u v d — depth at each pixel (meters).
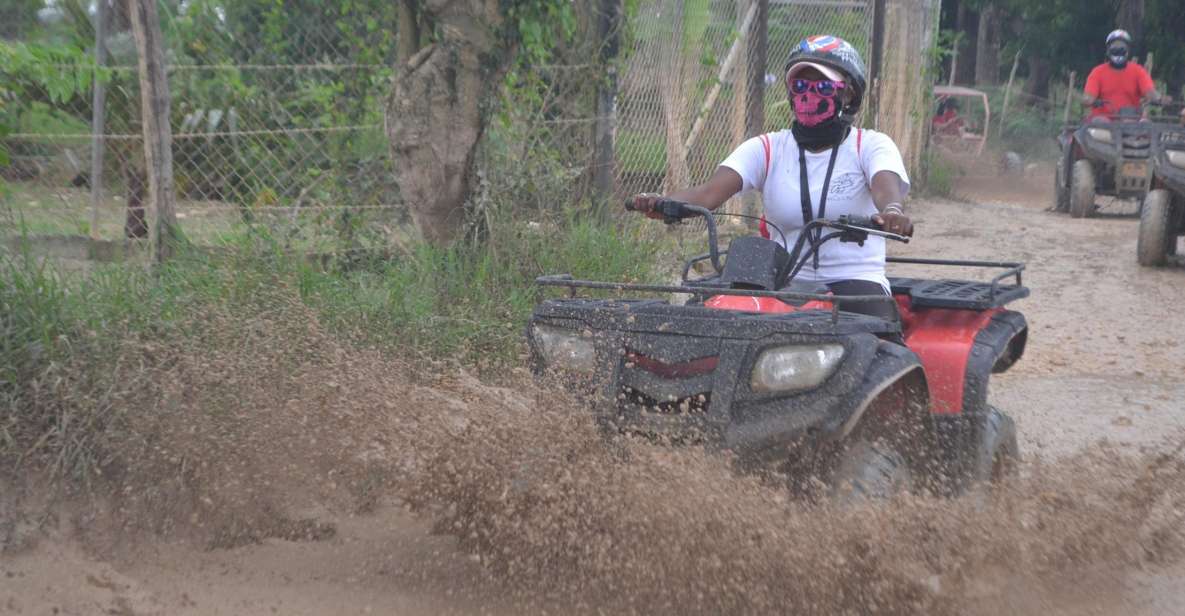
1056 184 34.56
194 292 10.63
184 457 8.70
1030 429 12.31
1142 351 16.22
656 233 15.95
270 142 14.99
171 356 9.38
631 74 19.38
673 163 20.31
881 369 7.20
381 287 12.43
